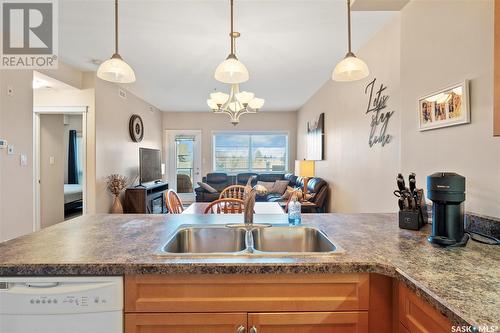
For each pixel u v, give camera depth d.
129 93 5.51
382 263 1.05
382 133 2.85
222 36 3.01
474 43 1.47
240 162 7.70
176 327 1.06
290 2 2.37
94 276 1.05
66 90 4.20
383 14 2.56
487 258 1.09
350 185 3.73
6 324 1.04
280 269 1.04
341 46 3.28
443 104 1.67
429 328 0.85
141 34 2.96
